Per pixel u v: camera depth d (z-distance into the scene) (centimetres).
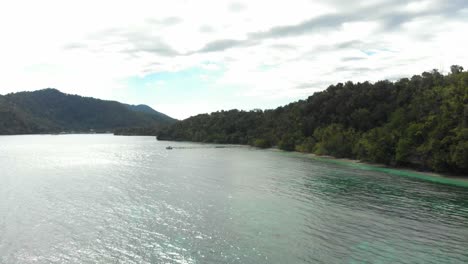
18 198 5591
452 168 8362
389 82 15500
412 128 9669
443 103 9938
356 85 17225
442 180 7731
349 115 15238
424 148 8888
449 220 4494
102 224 4234
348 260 3238
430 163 8700
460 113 8881
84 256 3284
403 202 5484
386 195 6016
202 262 3162
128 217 4531
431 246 3594
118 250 3425
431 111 10231
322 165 10462
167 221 4372
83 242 3634
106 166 10038
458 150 7862
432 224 4328
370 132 11738
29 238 3734
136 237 3788
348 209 5034
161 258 3244
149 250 3431
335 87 18038
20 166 9981
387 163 10256
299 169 9494
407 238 3822
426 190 6506
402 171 9144
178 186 6738
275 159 12338
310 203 5388
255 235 3888
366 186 6888
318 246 3572
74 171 8900
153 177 7888
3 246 3506
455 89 10175
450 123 8775
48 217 4506
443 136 8750
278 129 19338
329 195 5997
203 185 6869
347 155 12638
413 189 6600
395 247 3559
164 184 6950
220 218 4525
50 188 6456
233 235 3878
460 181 7619
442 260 3244
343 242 3694
